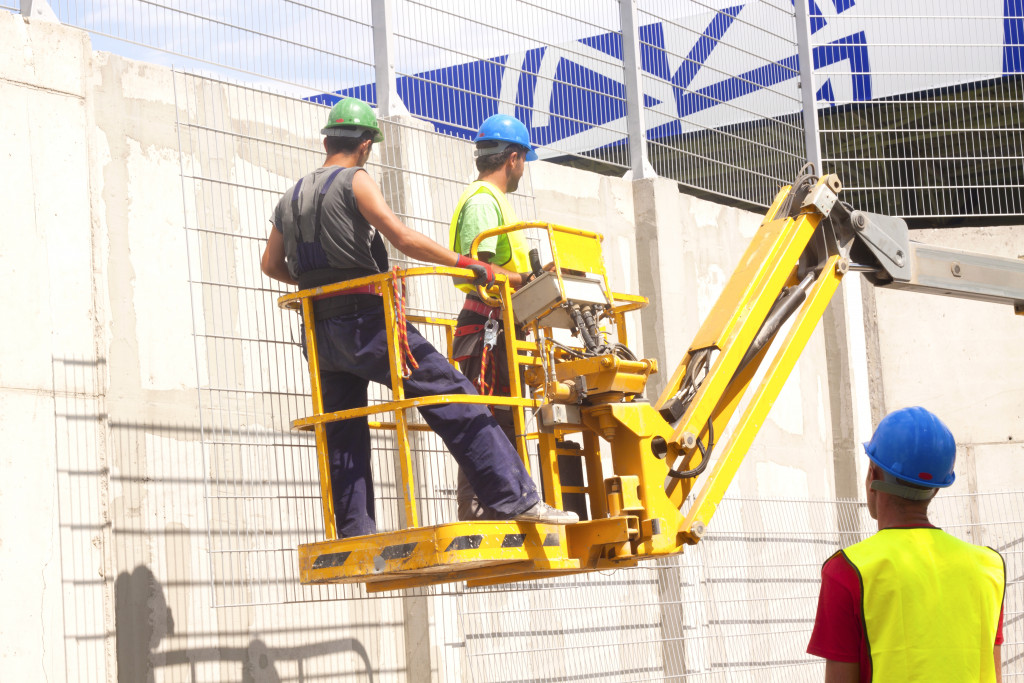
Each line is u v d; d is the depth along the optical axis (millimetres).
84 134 5016
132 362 5254
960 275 5762
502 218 4750
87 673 4684
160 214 5461
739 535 8109
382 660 6047
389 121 6176
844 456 9438
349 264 4289
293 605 5688
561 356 4547
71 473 4762
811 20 9484
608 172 9453
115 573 5031
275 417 5758
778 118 9102
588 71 7785
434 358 4125
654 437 4500
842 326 9570
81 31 5078
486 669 6367
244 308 5727
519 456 4133
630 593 7254
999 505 9609
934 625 2898
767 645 8102
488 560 3871
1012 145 9711
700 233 8383
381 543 3969
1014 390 9805
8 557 4508
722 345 4852
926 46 9461
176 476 5328
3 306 4637
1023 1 9508
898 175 9703
